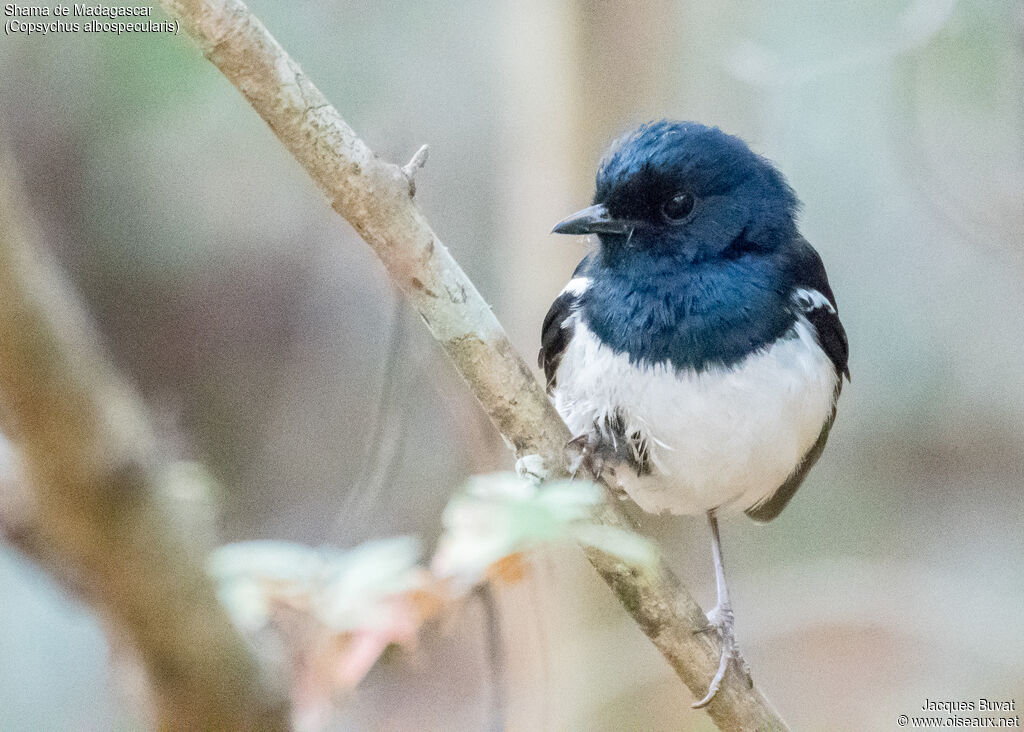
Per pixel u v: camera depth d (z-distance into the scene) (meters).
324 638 4.66
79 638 10.41
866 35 12.64
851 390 14.91
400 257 5.65
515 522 4.18
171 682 2.92
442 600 4.74
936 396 14.74
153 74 11.43
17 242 2.37
